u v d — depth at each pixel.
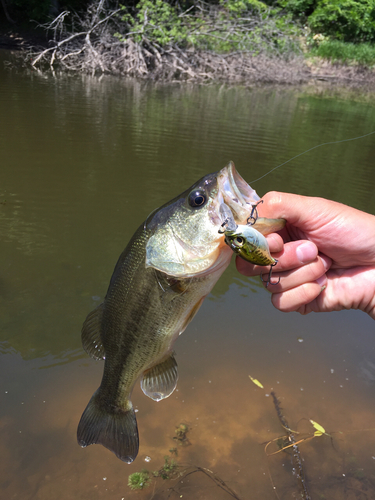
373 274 0.39
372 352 0.77
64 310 0.84
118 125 1.92
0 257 0.98
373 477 0.56
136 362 0.39
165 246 0.36
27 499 0.52
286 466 0.57
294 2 4.96
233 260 1.08
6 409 0.63
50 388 0.67
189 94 2.83
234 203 0.35
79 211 1.18
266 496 0.53
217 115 2.30
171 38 3.24
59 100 2.25
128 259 0.38
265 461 0.58
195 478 0.55
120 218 1.16
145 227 0.38
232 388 0.68
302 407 0.65
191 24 3.36
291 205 0.37
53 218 1.14
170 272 0.36
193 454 0.58
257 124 2.20
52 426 0.62
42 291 0.88
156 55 3.29
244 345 0.78
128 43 3.24
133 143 1.71
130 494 0.53
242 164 1.60
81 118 1.96
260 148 1.81
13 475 0.55
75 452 0.58
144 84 3.03
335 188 1.48
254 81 3.68
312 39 4.66
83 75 3.09
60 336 0.78
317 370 0.72
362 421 0.64
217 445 0.59
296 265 0.37
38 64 3.20
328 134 2.16
